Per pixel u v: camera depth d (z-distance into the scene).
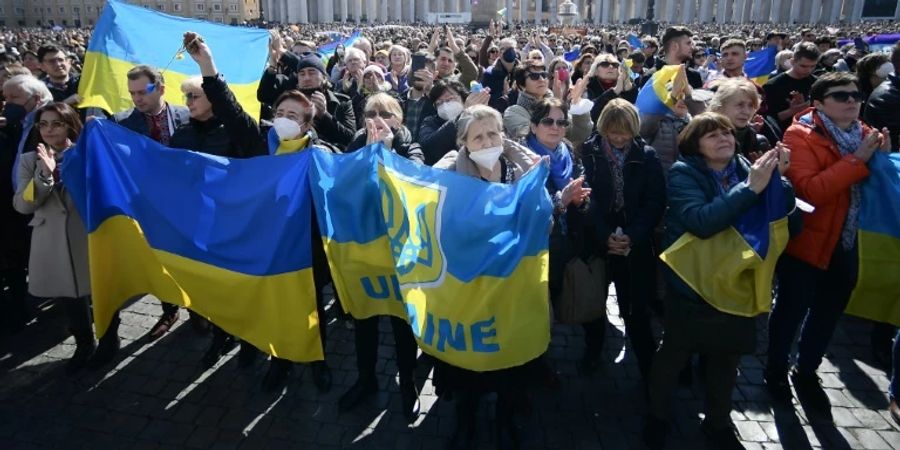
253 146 4.21
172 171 3.85
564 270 3.81
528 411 3.38
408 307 3.13
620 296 4.02
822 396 3.84
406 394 3.79
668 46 5.55
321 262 4.02
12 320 4.87
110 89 5.25
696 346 3.20
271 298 3.68
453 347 3.04
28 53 8.33
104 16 5.33
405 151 4.11
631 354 4.53
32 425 3.68
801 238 3.59
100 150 3.92
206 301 3.86
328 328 4.98
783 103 5.72
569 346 4.66
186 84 4.23
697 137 3.33
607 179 3.88
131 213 4.00
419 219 3.18
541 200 3.07
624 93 6.51
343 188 3.48
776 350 3.83
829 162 3.49
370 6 79.38
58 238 4.12
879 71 5.51
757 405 3.85
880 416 3.75
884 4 64.56
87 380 4.18
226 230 3.73
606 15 75.62
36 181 4.00
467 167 3.33
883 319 3.84
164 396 3.99
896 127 4.62
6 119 4.88
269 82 6.75
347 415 3.80
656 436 3.43
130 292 4.18
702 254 3.12
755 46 13.98
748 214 3.11
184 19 5.70
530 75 5.43
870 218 3.65
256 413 3.82
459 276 3.04
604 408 3.86
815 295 3.83
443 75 7.07
